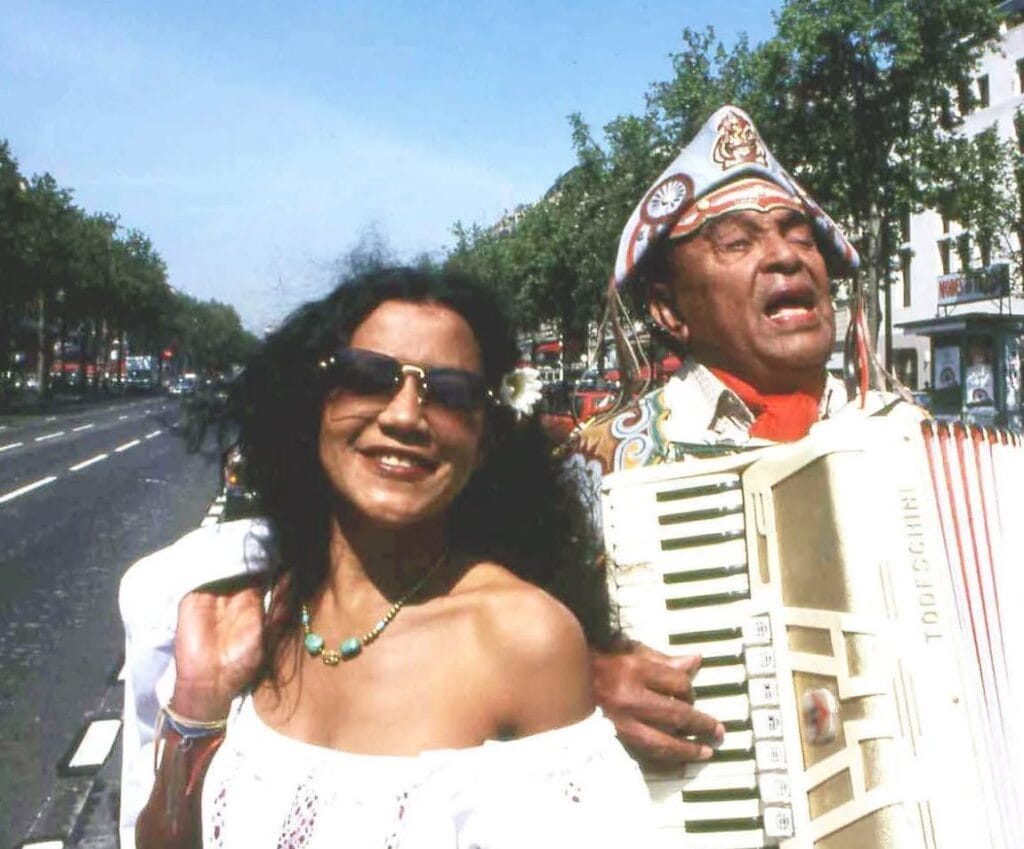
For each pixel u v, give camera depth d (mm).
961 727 1646
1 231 44094
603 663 1820
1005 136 34375
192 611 1585
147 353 89375
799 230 2252
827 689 1730
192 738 1521
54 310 61125
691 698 1853
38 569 10688
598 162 22641
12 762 5203
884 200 20234
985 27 19531
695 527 1898
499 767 1328
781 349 2188
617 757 1394
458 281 1554
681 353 2395
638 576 1918
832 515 1729
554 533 1673
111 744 5418
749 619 1838
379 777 1354
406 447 1456
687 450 2209
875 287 13281
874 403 2088
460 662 1407
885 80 19422
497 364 1571
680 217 2285
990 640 1779
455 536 1601
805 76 19531
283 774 1407
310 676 1480
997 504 1871
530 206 24641
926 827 1611
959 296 36344
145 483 19734
